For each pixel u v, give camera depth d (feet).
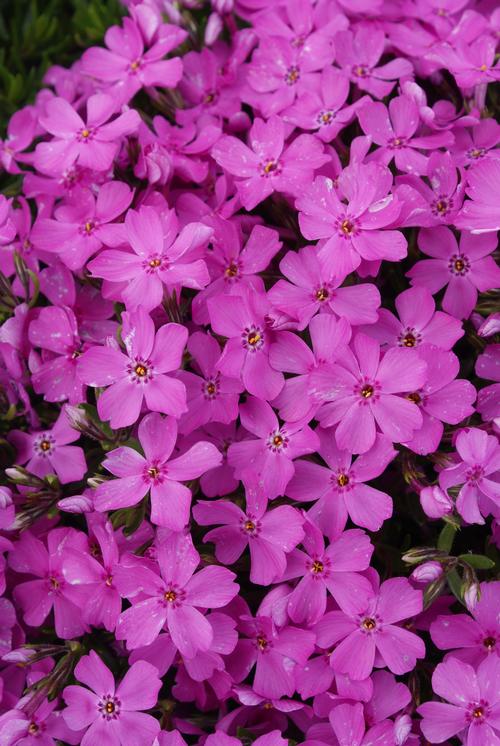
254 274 1.10
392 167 1.14
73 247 1.12
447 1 1.22
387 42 1.20
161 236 1.07
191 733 1.08
